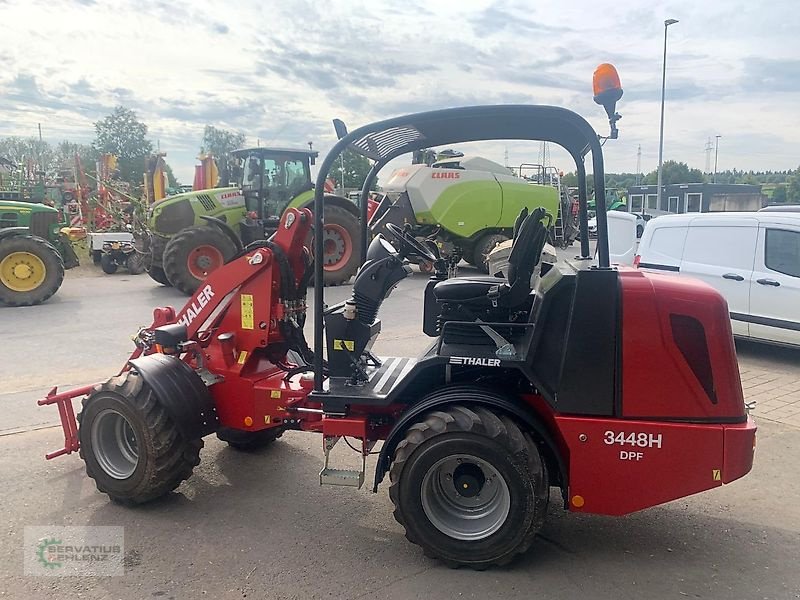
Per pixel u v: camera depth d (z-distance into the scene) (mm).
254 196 13094
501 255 8406
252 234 12914
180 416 3793
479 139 3947
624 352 3158
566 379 3203
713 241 7797
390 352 7539
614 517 3857
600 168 3193
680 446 3137
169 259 11734
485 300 3479
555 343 3230
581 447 3211
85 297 11922
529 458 3137
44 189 21688
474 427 3137
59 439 4988
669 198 32844
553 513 3908
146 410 3746
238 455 4785
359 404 3559
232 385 4207
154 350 4438
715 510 3949
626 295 3156
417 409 3340
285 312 4266
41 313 10289
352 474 3539
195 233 11797
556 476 3404
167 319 4527
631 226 10844
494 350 3408
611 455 3193
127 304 11148
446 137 3912
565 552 3465
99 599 3016
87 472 3988
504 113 3283
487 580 3191
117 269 15891
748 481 4352
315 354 3625
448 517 3336
